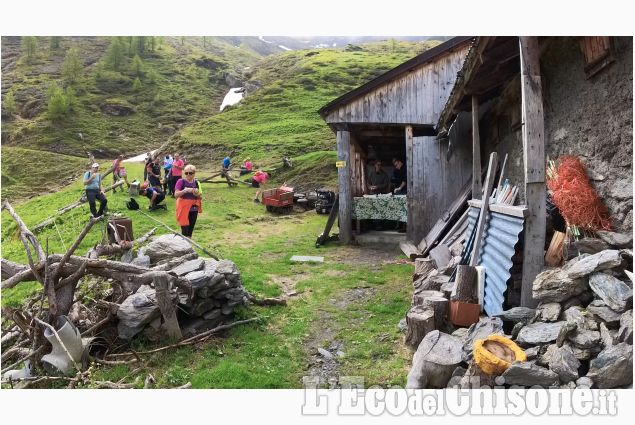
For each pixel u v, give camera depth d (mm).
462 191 11070
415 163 11844
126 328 5035
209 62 110375
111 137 69312
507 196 6719
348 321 5918
